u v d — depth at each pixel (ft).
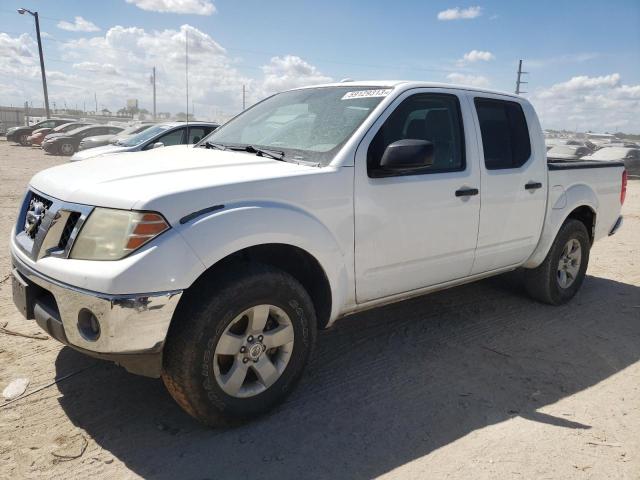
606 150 76.95
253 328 9.45
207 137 13.88
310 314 10.17
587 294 18.22
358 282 11.10
